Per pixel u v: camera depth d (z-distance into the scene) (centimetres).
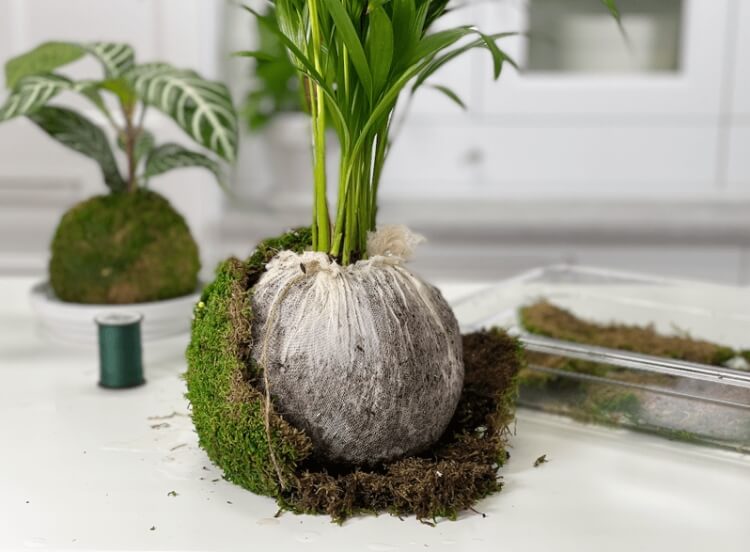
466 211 126
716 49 124
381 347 46
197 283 79
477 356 57
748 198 127
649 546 45
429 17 50
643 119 127
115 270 72
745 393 53
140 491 50
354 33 43
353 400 46
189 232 76
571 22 124
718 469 53
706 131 127
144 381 67
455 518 47
